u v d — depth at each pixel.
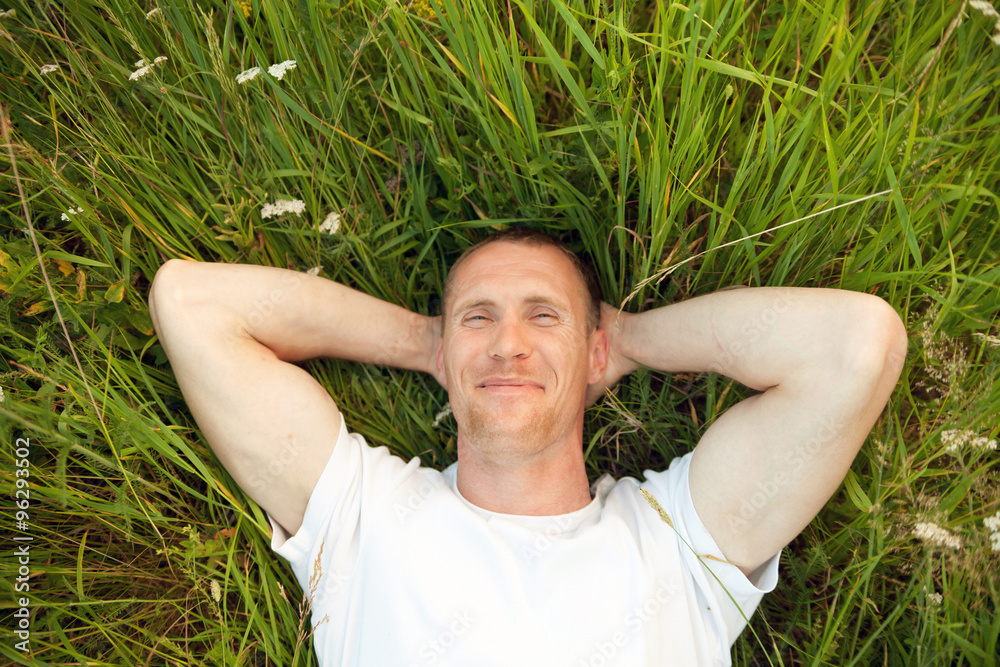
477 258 1.69
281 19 1.63
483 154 1.75
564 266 1.69
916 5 1.56
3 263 1.48
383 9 1.58
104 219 1.70
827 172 1.56
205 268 1.53
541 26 1.65
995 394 1.46
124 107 1.77
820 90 1.41
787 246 1.61
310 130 1.80
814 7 1.43
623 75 1.45
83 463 1.57
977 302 1.56
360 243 1.79
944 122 1.46
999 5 1.42
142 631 1.56
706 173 1.58
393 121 1.81
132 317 1.64
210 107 1.75
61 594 1.61
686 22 1.39
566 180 1.74
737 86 1.63
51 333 1.60
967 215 1.63
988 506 1.44
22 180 1.57
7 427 1.45
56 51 1.71
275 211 1.63
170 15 1.66
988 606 1.51
